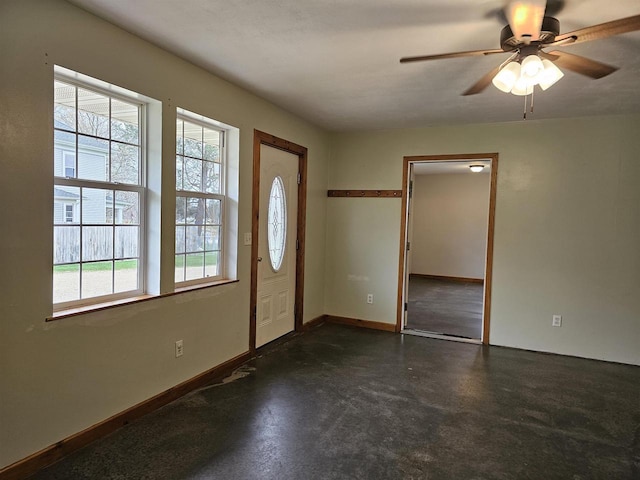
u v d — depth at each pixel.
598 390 3.30
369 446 2.40
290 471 2.14
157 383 2.80
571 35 1.85
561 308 4.20
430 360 3.92
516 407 2.96
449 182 9.27
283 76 3.14
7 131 1.89
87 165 2.42
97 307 2.37
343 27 2.32
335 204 5.21
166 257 2.83
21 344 2.00
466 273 9.16
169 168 2.80
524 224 4.31
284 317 4.50
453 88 3.32
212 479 2.06
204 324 3.22
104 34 2.30
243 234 3.62
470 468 2.21
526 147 4.29
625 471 2.21
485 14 2.12
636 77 2.96
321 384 3.28
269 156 4.04
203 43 2.58
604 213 4.03
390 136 4.91
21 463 2.02
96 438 2.38
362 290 5.11
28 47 1.95
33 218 2.01
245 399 2.97
